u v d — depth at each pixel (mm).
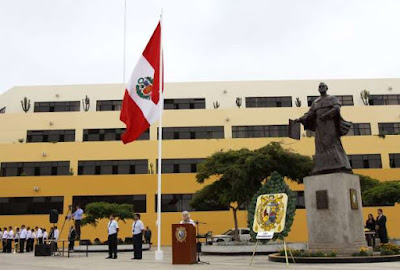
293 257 12672
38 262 15445
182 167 42594
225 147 42406
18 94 47812
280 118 45125
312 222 13562
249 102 47531
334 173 13328
